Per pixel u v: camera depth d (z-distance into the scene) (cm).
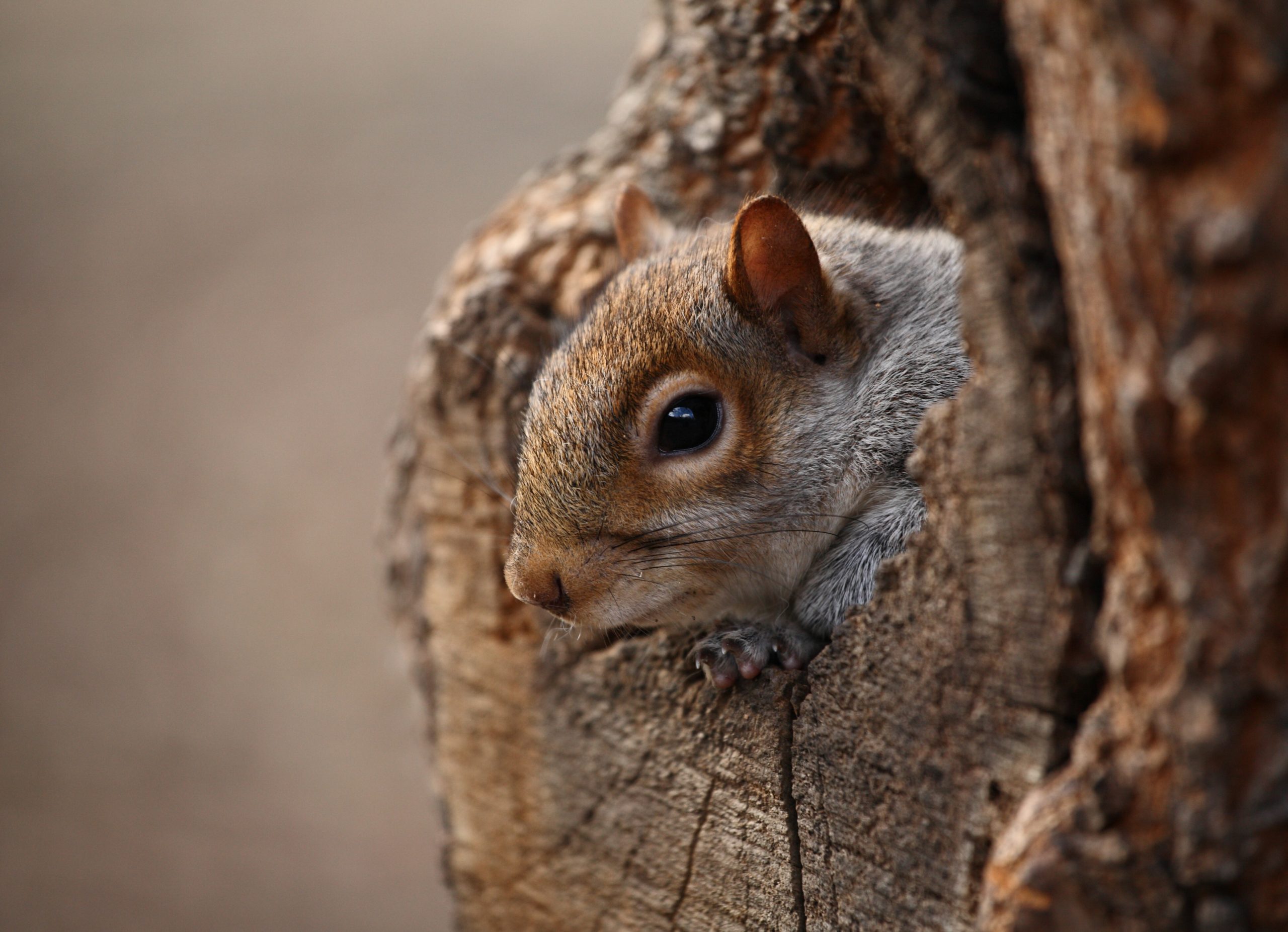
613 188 261
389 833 341
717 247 255
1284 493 246
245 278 566
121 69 755
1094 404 247
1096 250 246
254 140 673
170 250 597
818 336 254
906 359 254
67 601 425
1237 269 246
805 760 252
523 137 635
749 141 259
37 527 449
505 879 258
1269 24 245
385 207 607
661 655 255
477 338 259
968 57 248
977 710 249
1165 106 246
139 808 349
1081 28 246
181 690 391
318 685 389
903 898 251
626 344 254
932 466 249
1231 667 246
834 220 257
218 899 317
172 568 436
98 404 502
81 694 390
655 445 254
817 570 254
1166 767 247
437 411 259
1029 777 249
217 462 477
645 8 773
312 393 502
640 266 256
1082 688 249
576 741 256
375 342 524
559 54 728
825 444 254
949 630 250
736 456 254
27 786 354
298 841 337
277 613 414
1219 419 246
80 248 600
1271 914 247
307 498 454
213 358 528
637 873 255
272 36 793
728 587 254
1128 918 247
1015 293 248
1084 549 248
